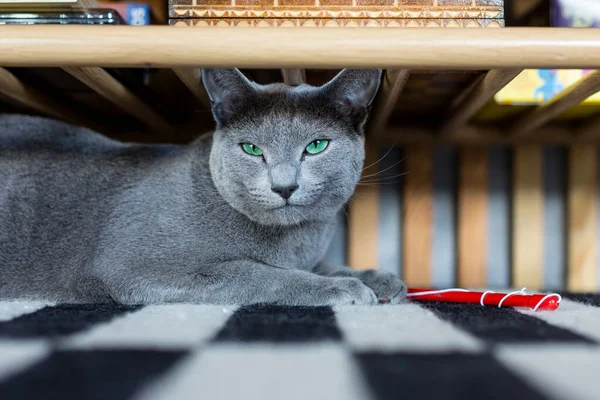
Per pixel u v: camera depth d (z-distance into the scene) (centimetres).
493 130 156
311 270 114
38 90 123
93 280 97
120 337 63
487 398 44
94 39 85
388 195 165
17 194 108
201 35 85
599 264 164
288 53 85
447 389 46
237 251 100
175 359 54
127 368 51
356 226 163
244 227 100
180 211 100
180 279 95
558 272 167
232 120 99
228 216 100
